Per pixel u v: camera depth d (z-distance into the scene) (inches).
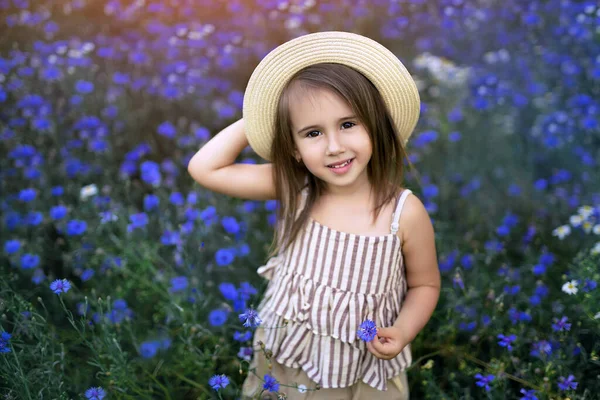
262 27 181.0
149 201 120.0
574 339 86.9
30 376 79.4
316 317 74.5
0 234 118.8
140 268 108.2
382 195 74.8
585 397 80.8
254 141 78.4
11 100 152.9
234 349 96.3
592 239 116.1
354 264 73.7
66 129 150.4
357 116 69.1
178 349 96.1
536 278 108.2
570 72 165.6
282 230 80.7
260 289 98.6
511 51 185.5
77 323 101.3
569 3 188.9
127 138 152.0
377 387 76.7
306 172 77.9
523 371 85.6
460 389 89.9
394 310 77.9
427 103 160.2
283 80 71.9
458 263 110.1
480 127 154.3
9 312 98.0
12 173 133.0
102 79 165.0
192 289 97.2
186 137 141.7
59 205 120.0
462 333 99.9
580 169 142.7
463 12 195.0
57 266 116.7
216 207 122.9
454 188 137.9
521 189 136.5
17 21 174.7
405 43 188.5
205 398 90.8
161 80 165.2
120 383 83.4
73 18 187.6
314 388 78.5
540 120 154.5
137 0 185.9
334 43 70.0
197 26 177.9
